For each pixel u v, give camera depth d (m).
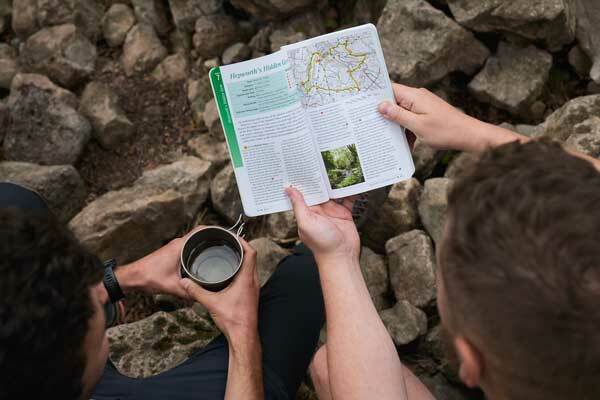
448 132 1.26
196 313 1.74
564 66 2.04
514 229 0.67
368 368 1.06
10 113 2.11
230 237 1.36
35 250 0.76
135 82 2.30
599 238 0.64
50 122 2.08
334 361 1.09
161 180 1.96
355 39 1.29
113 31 2.39
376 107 1.30
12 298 0.73
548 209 0.66
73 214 2.05
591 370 0.63
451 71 2.02
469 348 0.75
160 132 2.20
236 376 1.22
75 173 2.02
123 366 1.62
